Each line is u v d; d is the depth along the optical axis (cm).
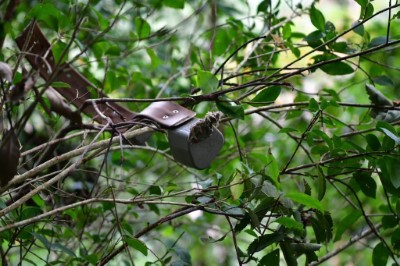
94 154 280
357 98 529
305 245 277
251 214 260
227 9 484
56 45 316
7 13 251
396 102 316
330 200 482
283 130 299
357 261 493
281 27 398
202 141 254
